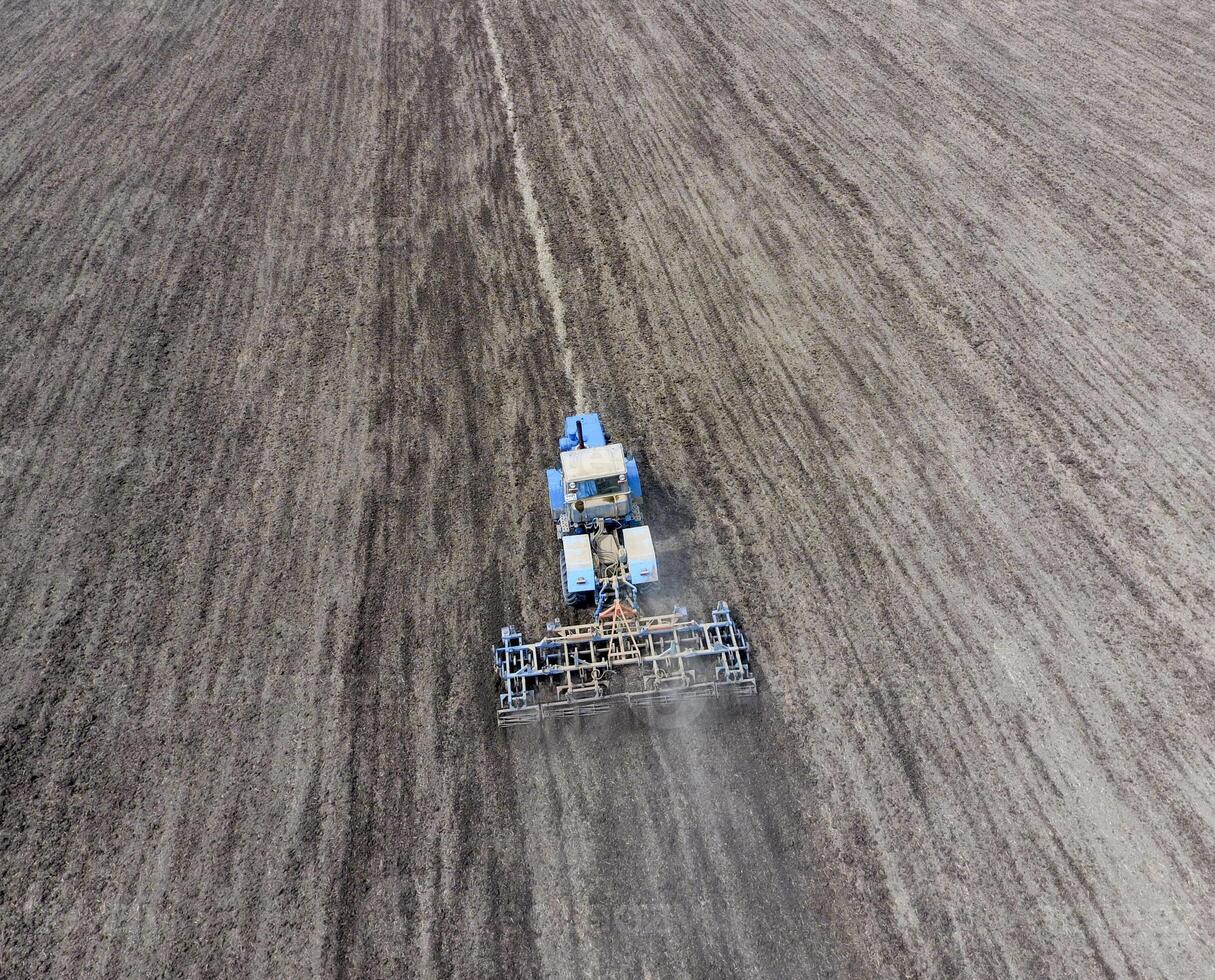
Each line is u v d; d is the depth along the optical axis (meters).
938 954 10.76
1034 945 10.77
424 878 11.66
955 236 21.88
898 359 18.89
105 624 14.77
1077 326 19.33
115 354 19.75
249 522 16.31
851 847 11.73
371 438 17.80
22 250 22.48
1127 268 20.67
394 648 14.26
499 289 21.27
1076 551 15.09
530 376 19.03
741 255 21.83
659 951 10.93
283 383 19.11
